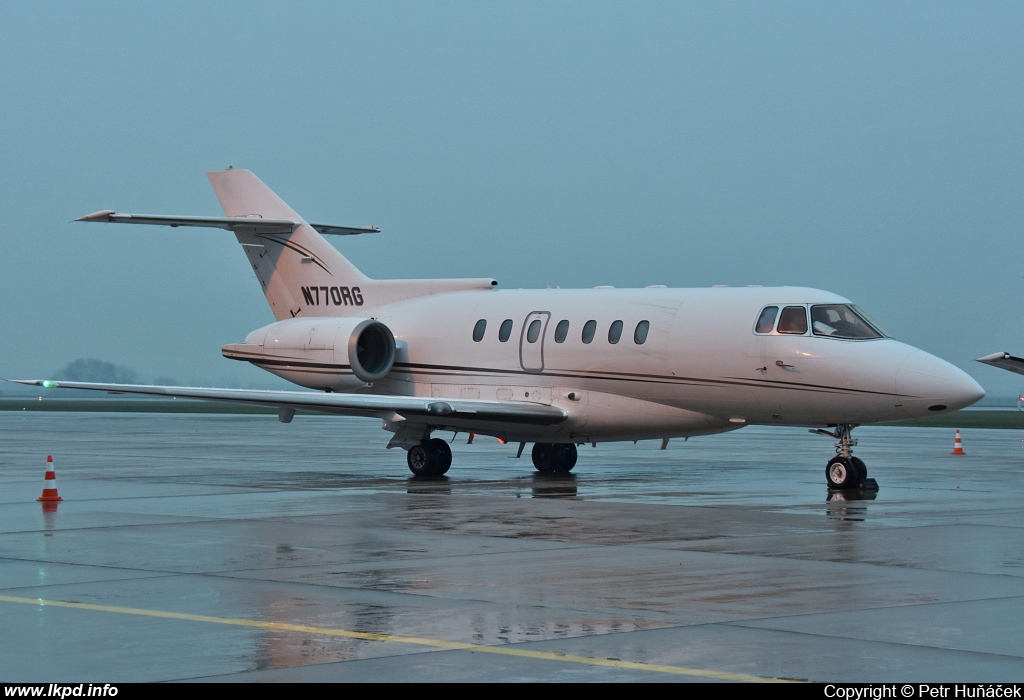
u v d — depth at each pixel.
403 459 81.81
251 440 111.81
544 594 28.66
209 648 23.17
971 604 27.33
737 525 42.09
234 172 81.44
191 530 40.62
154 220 73.38
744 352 61.69
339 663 22.02
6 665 21.98
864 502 50.62
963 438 120.25
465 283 75.81
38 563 33.41
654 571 31.98
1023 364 60.72
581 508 48.03
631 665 21.84
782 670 21.52
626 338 65.75
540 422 67.25
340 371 72.81
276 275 81.06
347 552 35.50
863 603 27.48
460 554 35.12
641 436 68.25
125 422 163.62
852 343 59.59
